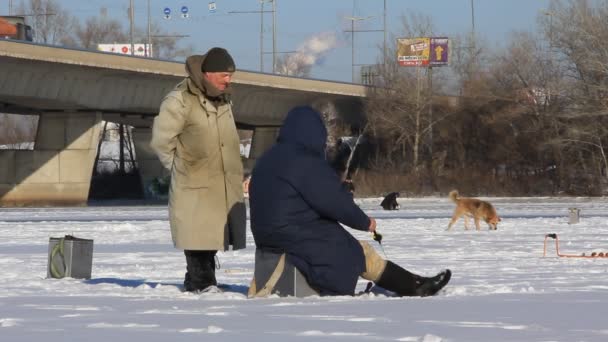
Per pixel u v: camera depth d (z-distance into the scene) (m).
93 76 118.00
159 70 122.00
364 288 21.83
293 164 18.84
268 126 160.50
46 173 127.62
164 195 149.50
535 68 158.50
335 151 168.25
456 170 156.62
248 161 161.25
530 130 153.75
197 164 20.50
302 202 18.84
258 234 19.12
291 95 152.50
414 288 19.12
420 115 162.38
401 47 170.38
